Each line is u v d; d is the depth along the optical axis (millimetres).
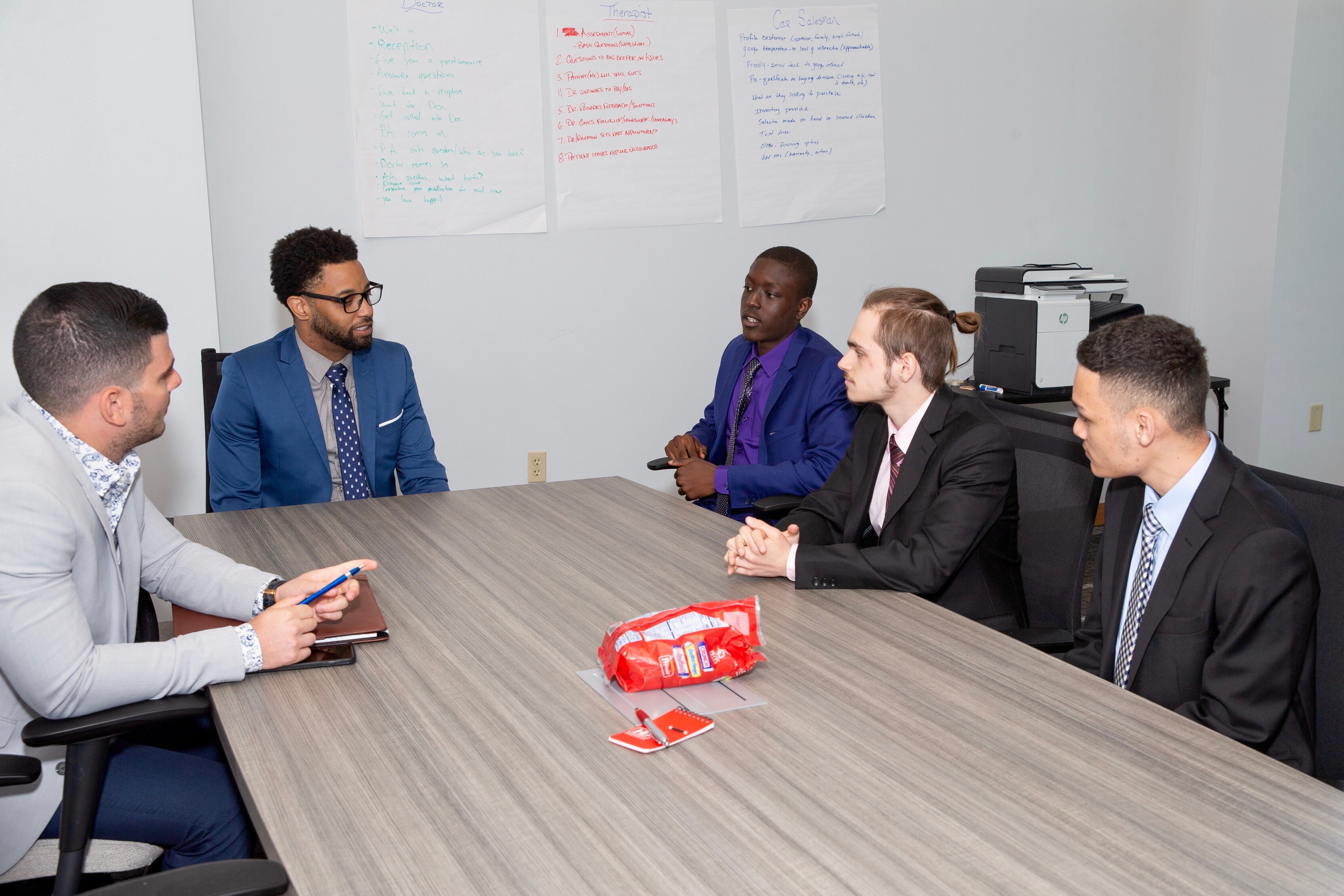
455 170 3264
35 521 1233
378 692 1232
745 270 3744
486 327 3414
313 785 1016
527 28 3270
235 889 824
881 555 1620
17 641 1200
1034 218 4199
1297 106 4086
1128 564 1504
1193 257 4531
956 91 3945
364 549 1815
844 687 1230
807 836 917
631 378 3660
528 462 3570
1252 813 951
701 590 1586
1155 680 1363
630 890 842
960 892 834
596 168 3451
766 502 2332
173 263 2734
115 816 1343
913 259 4016
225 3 2918
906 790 994
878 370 1813
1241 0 4195
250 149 3020
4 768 1161
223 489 2326
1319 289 4309
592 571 1684
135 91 2621
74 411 1359
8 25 2484
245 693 1233
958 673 1273
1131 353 1343
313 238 2277
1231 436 4457
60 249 2615
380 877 864
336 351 2395
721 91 3586
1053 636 1644
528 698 1209
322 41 3045
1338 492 1387
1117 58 4191
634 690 1217
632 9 3400
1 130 2518
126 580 1517
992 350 3893
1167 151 4375
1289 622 1246
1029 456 1934
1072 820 939
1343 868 865
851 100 3766
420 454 2527
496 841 915
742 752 1072
